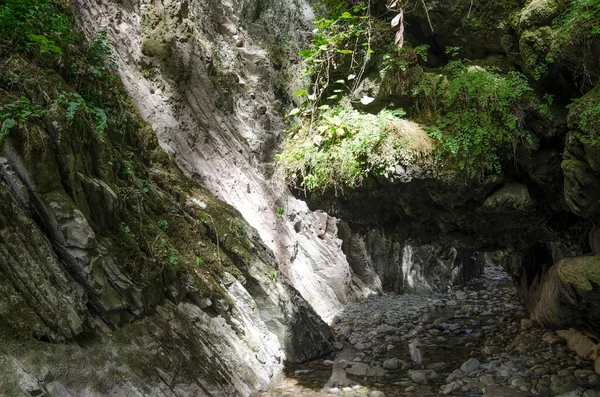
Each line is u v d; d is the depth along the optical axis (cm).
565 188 493
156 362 506
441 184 564
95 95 650
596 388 585
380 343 855
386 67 610
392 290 1412
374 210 670
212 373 565
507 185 572
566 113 516
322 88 665
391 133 566
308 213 1220
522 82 532
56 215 460
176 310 582
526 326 870
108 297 490
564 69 503
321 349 785
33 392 377
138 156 730
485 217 612
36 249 443
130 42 915
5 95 465
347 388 636
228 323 651
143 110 865
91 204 516
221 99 1066
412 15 623
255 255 784
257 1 1360
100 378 444
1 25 511
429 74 607
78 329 445
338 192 624
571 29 456
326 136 611
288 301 762
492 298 1244
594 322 581
